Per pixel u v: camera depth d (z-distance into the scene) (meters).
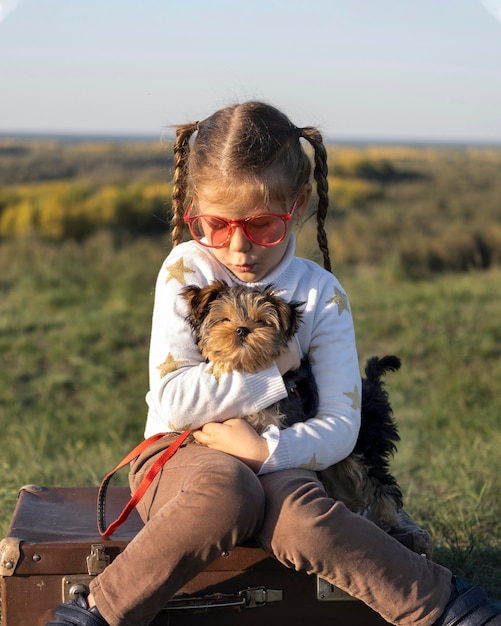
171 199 3.51
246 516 2.35
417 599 2.38
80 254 14.70
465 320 9.00
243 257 2.84
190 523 2.34
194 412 2.65
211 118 2.98
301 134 3.01
